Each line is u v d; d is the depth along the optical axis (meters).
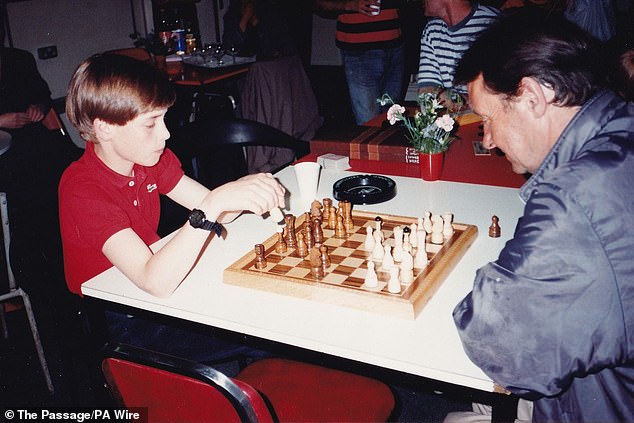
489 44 1.18
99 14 5.82
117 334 1.98
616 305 1.06
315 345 1.32
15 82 4.13
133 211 1.88
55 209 2.18
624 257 1.04
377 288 1.46
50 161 3.35
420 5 7.21
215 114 5.33
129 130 1.63
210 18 7.28
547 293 1.07
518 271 1.08
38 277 2.04
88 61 1.63
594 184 1.05
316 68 9.17
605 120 1.13
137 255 1.61
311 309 1.46
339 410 1.61
